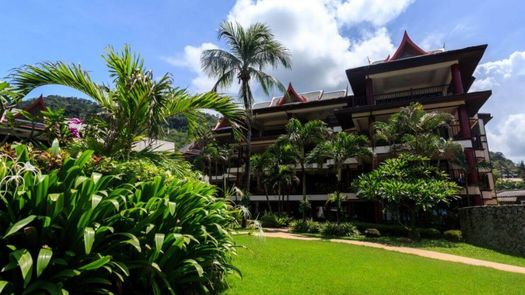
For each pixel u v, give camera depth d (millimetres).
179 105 5805
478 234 14195
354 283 5828
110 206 3037
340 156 18438
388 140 18656
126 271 2902
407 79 23641
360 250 10734
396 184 14766
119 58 5270
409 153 17625
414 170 15773
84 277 2904
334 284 5648
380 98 25047
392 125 18031
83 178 2842
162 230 3533
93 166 3766
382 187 15109
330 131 20250
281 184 23047
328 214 24438
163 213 3461
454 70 20391
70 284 2852
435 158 19969
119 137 5031
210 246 4125
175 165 5383
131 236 2980
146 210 3336
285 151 20672
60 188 2861
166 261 3557
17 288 2602
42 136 5195
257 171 23797
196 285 4121
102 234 2953
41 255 2418
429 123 17219
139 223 3238
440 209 17469
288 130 20578
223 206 4672
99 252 3016
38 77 5094
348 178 24297
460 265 8930
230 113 6266
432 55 20781
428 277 6777
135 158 4988
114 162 4059
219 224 4504
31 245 2719
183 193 3805
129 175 3945
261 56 18469
